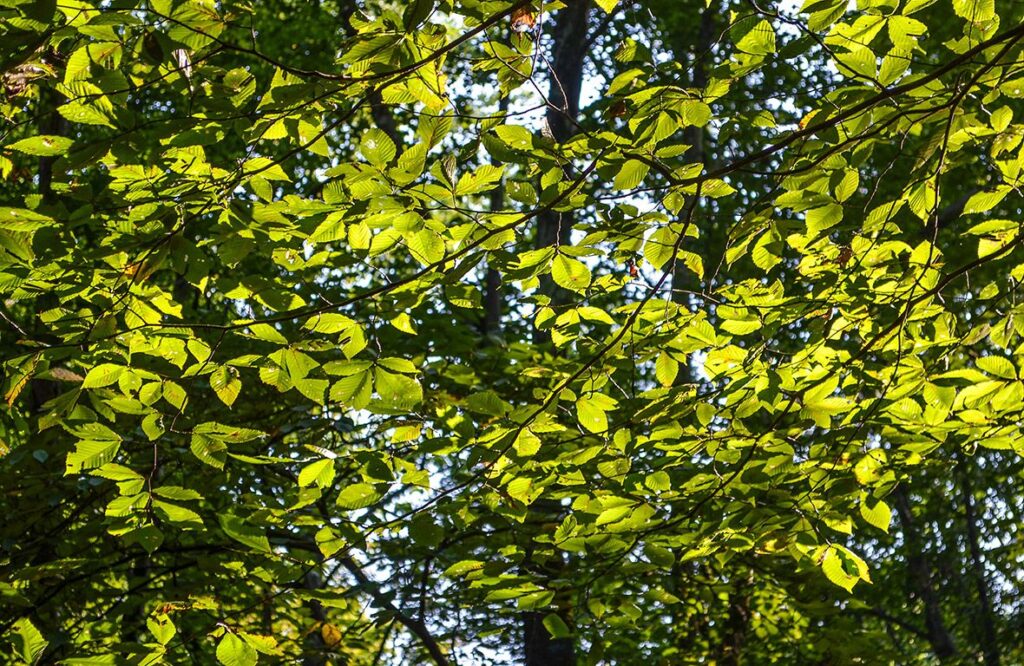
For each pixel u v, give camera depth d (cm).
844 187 347
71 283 359
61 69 307
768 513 446
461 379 568
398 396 338
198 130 299
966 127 364
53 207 318
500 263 364
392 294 380
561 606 543
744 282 407
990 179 897
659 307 394
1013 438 424
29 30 264
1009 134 360
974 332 402
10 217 314
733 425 423
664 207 345
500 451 385
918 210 379
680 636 850
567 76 845
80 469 356
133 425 591
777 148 310
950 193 1014
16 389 348
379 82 290
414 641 787
